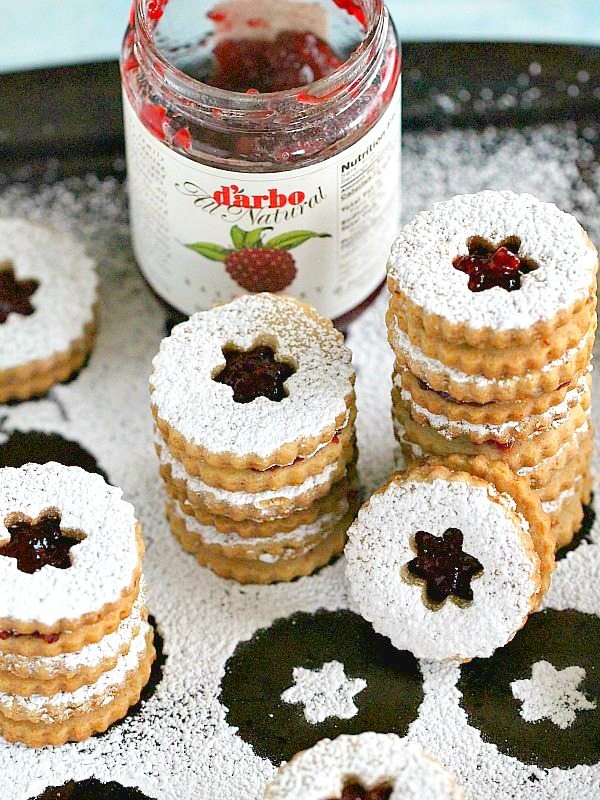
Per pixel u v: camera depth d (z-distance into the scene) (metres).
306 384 0.48
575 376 0.47
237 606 0.51
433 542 0.48
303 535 0.50
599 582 0.51
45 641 0.45
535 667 0.50
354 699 0.49
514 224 0.47
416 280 0.46
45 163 0.60
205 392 0.48
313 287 0.53
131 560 0.46
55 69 0.61
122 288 0.58
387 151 0.52
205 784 0.48
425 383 0.47
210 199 0.51
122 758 0.48
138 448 0.54
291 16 0.53
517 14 0.65
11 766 0.48
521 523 0.47
